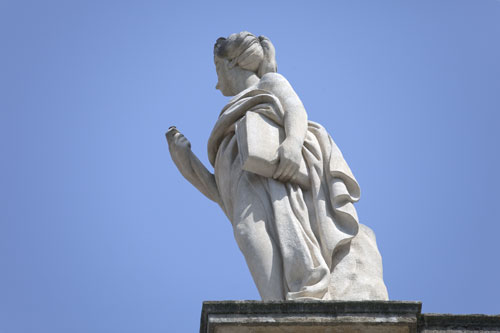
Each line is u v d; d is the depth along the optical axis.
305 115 15.72
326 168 15.23
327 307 12.03
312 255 14.09
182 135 17.02
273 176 14.99
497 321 12.21
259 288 14.16
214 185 16.45
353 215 14.67
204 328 12.24
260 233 14.48
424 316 12.17
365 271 14.43
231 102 16.42
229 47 17.64
